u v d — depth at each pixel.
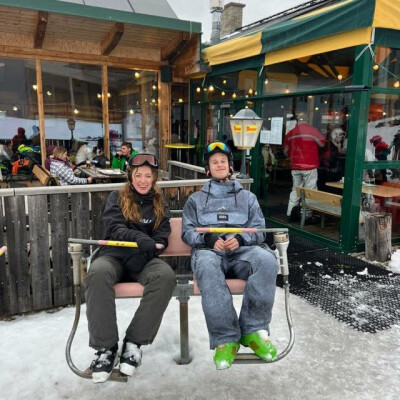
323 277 3.91
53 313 3.15
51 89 7.33
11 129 7.28
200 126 7.97
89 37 7.04
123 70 7.77
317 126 4.97
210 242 2.32
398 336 2.87
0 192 2.85
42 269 3.11
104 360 1.93
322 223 5.07
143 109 8.16
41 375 2.37
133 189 2.46
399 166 4.65
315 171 5.11
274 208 5.98
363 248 4.68
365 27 4.00
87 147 7.86
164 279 2.06
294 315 3.16
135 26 6.61
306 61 4.95
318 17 4.51
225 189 2.55
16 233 2.96
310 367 2.50
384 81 4.32
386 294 3.55
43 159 7.52
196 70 7.05
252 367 2.49
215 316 1.99
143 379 2.35
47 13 5.68
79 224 3.15
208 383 2.33
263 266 2.08
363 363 2.54
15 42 6.72
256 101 6.07
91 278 1.99
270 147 5.91
